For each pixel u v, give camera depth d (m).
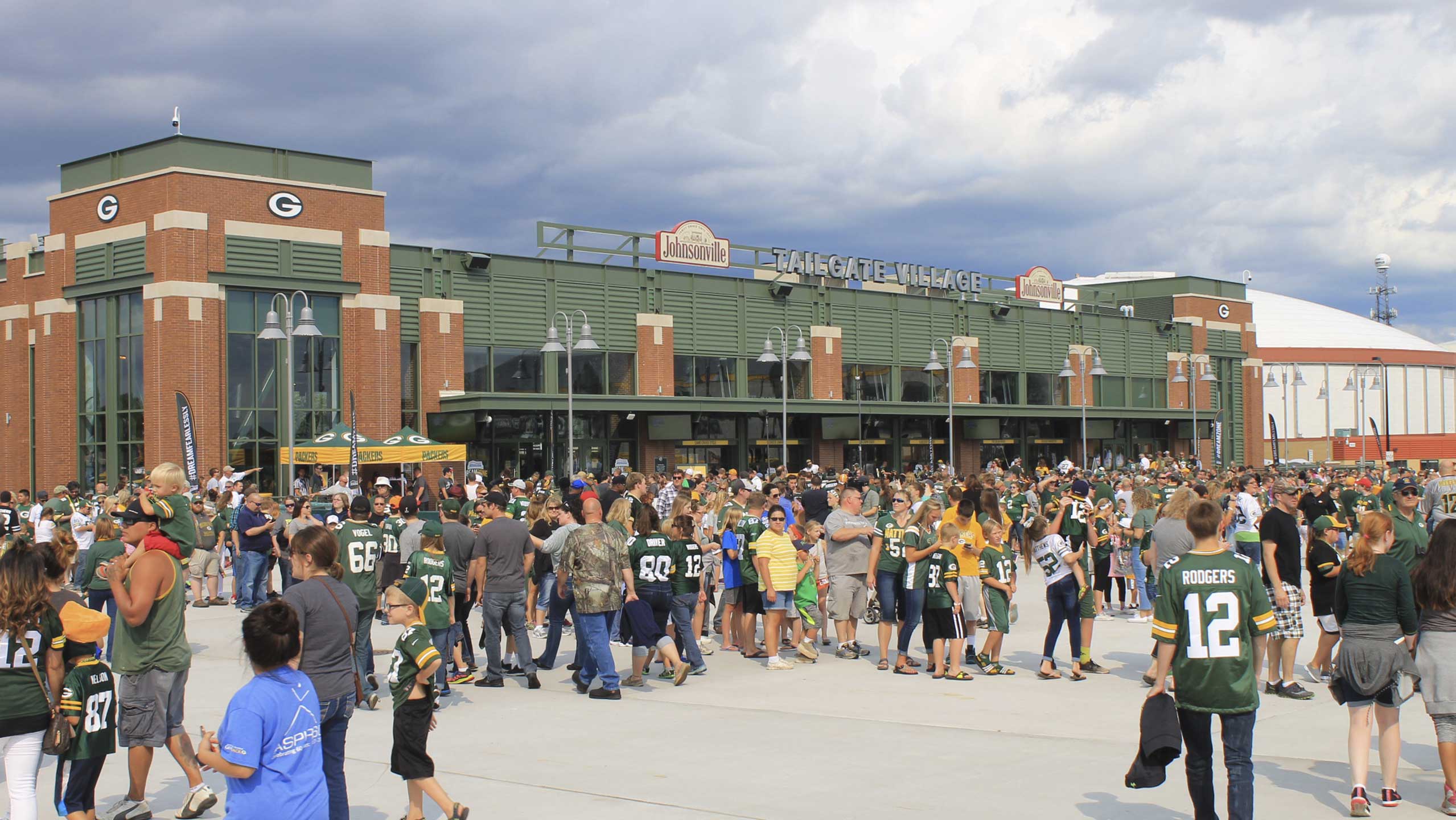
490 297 41.19
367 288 37.44
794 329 49.72
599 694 13.20
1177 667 7.49
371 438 37.16
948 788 9.16
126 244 35.22
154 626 8.49
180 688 8.71
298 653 6.16
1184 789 9.10
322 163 37.03
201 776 8.79
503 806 8.76
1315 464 76.25
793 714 12.23
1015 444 58.22
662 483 30.50
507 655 16.25
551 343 35.66
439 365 39.56
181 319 33.81
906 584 14.60
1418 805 8.66
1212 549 7.52
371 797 9.17
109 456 35.97
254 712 5.86
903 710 12.38
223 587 25.36
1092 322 62.91
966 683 13.97
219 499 22.80
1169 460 45.66
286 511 21.47
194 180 34.28
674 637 16.34
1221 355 70.88
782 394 47.94
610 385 44.16
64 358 37.16
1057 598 14.04
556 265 42.91
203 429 33.91
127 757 10.66
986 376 57.34
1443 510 20.84
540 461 41.34
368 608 12.82
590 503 13.33
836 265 52.41
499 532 14.05
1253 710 7.35
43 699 7.45
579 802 8.85
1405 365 112.88
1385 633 8.41
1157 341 66.88
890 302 53.25
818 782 9.37
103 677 7.92
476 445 39.91
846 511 15.95
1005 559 14.39
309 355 36.47
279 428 35.59
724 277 47.59
